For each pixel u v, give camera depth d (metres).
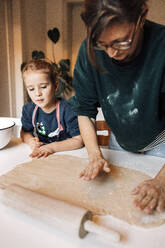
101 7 0.47
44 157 0.96
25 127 1.22
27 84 1.04
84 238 0.54
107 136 1.21
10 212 0.62
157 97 0.76
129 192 0.71
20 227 0.57
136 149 0.97
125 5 0.47
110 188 0.73
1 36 2.51
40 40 2.99
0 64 2.56
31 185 0.74
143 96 0.78
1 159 0.95
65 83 2.91
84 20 0.52
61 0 2.87
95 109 0.96
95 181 0.76
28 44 2.77
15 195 0.61
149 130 0.87
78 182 0.76
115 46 0.54
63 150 1.03
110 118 0.92
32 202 0.59
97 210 0.62
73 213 0.54
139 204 0.61
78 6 3.01
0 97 2.63
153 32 0.71
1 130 0.98
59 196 0.68
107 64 0.80
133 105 0.82
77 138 1.07
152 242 0.53
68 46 3.11
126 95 0.82
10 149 1.05
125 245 0.52
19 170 0.84
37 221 0.59
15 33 2.61
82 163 0.90
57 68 2.83
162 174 0.67
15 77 2.75
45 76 1.02
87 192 0.70
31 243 0.53
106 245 0.52
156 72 0.72
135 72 0.76
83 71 0.87
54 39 2.82
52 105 1.13
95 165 0.75
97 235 0.55
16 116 2.89
